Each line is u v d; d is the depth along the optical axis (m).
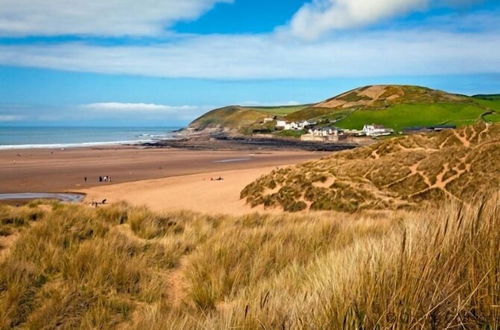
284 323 2.11
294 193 24.17
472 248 2.16
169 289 5.25
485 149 23.72
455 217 2.47
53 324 4.12
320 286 2.73
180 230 8.66
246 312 2.34
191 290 4.93
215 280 4.86
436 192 21.95
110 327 4.07
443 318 1.86
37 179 47.12
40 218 8.62
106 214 9.05
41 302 4.61
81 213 8.70
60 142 140.12
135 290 5.01
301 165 34.41
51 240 6.54
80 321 4.24
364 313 1.96
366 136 158.75
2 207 9.20
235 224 9.91
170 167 62.16
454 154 24.89
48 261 5.59
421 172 24.72
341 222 8.40
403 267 2.09
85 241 6.68
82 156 79.00
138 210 9.57
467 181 21.84
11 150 91.44
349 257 3.28
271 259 5.65
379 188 24.42
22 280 4.89
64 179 47.38
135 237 7.77
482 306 1.91
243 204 26.77
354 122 187.00
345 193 22.25
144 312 4.25
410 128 158.38
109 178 47.34
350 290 2.12
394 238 2.95
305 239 6.62
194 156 85.19
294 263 4.71
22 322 4.23
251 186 29.44
